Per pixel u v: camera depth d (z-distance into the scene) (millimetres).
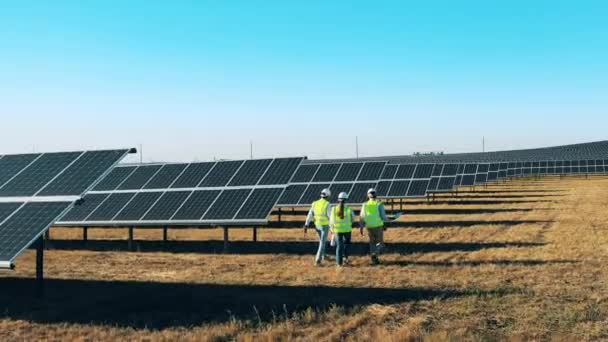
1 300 13914
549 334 10523
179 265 19062
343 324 11344
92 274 17562
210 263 19359
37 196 14297
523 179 99062
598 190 59875
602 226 27547
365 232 28188
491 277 15680
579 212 35469
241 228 31359
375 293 14070
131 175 28062
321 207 18891
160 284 15742
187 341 10227
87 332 11109
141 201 24359
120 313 12570
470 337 10297
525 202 45969
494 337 10250
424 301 12992
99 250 23500
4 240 12508
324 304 13070
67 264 19609
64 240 27234
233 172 25016
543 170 103562
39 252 14047
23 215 13492
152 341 10305
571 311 11914
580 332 10586
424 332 10539
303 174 36062
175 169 27125
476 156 178500
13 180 15789
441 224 30609
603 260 18047
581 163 100625
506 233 25922
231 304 13242
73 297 14188
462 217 34438
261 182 23438
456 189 57875
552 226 28219
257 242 25109
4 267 11727
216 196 23312
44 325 11609
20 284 15953
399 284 15086
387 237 25500
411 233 26797
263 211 21500
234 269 18031
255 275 16906
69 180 14789
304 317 11719
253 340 10266
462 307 12438
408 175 40844
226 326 11211
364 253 21141
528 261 18125
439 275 16141
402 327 10859
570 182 82188
